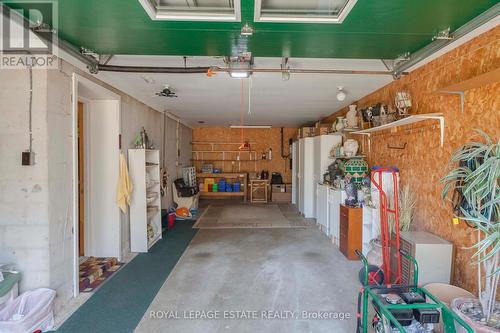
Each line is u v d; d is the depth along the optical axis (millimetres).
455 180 2504
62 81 2889
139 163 4559
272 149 10625
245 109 6465
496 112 2363
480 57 2504
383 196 3053
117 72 3432
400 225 3354
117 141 4137
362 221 4195
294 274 3688
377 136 4617
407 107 3584
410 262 2814
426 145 3295
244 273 3727
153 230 5137
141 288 3312
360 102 5301
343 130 5375
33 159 2621
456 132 2818
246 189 10164
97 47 2807
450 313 1907
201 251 4609
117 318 2691
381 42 2680
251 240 5211
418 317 1976
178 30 2406
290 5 2113
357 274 3676
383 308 1932
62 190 2883
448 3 1978
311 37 2562
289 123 9125
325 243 5012
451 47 2775
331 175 5582
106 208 4152
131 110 4719
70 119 3027
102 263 3916
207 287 3334
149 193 5105
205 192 10000
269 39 2592
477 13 2135
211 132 10594
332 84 4227
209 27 2363
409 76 3648
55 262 2766
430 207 3215
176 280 3527
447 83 2943
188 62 3393
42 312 2430
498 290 2291
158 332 2480
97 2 1959
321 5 2096
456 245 2775
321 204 5863
